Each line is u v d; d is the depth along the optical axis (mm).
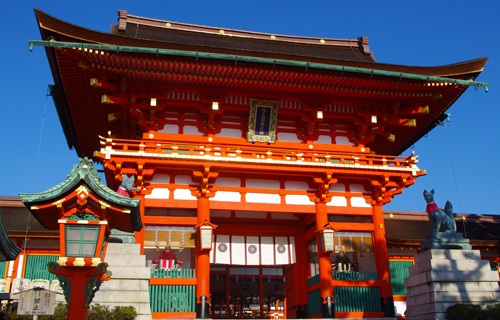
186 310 22031
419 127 30562
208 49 22375
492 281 19625
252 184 25438
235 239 26688
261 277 35844
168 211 25172
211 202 24406
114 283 18781
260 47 31516
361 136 27578
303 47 32938
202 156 23672
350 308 24297
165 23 30781
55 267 12375
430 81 25094
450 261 19750
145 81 23953
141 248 22938
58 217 13047
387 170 26062
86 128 29781
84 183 12695
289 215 28469
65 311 15328
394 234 33344
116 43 21359
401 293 30812
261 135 25953
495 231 35844
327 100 26156
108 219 13117
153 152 23906
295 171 25016
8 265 26234
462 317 17688
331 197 26219
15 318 14625
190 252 26312
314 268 27344
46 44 20031
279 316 36500
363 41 33750
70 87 24719
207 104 25219
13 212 28984
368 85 25141
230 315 34531
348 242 25891
